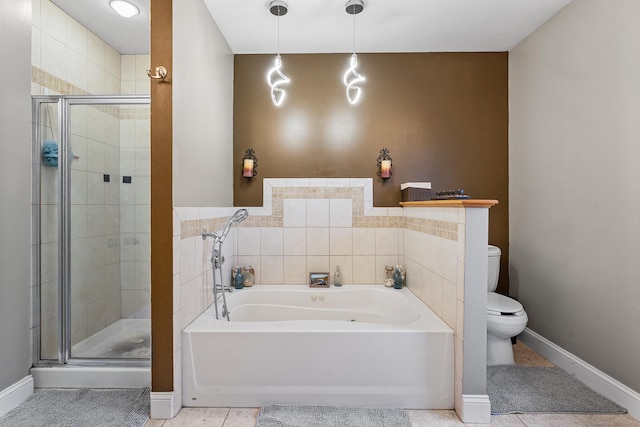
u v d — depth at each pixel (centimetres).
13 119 187
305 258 295
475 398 173
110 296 256
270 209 295
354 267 295
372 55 296
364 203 295
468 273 172
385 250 295
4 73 180
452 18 244
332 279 296
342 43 279
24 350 196
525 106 271
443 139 295
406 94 296
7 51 182
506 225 294
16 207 190
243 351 185
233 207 294
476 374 173
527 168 268
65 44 252
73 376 206
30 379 199
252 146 296
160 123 175
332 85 296
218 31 253
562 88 230
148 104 233
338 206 295
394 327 189
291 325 193
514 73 286
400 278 280
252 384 186
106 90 296
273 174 296
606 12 194
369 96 296
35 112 223
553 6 229
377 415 178
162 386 177
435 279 215
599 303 201
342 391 185
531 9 232
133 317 260
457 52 295
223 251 264
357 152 295
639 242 176
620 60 186
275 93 296
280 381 186
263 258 296
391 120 295
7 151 184
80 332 236
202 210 219
